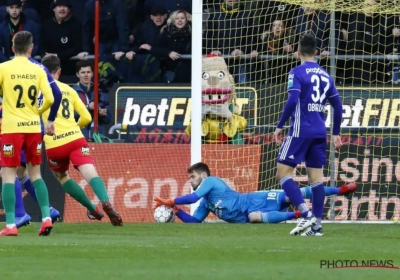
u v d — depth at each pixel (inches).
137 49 1782.7
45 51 1804.9
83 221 1523.1
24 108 1054.4
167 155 1556.3
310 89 1093.8
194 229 1236.5
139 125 1653.5
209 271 703.7
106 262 772.6
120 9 1770.4
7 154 1054.4
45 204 1076.5
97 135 1611.7
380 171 1530.5
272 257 820.6
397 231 1219.9
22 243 953.5
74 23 1798.7
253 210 1428.4
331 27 1606.8
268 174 1553.9
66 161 1301.7
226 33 1721.2
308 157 1119.0
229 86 1569.9
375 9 1577.3
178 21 1770.4
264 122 1599.4
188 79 1780.3
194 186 1454.2
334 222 1460.4
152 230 1211.2
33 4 1813.5
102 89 1722.4
